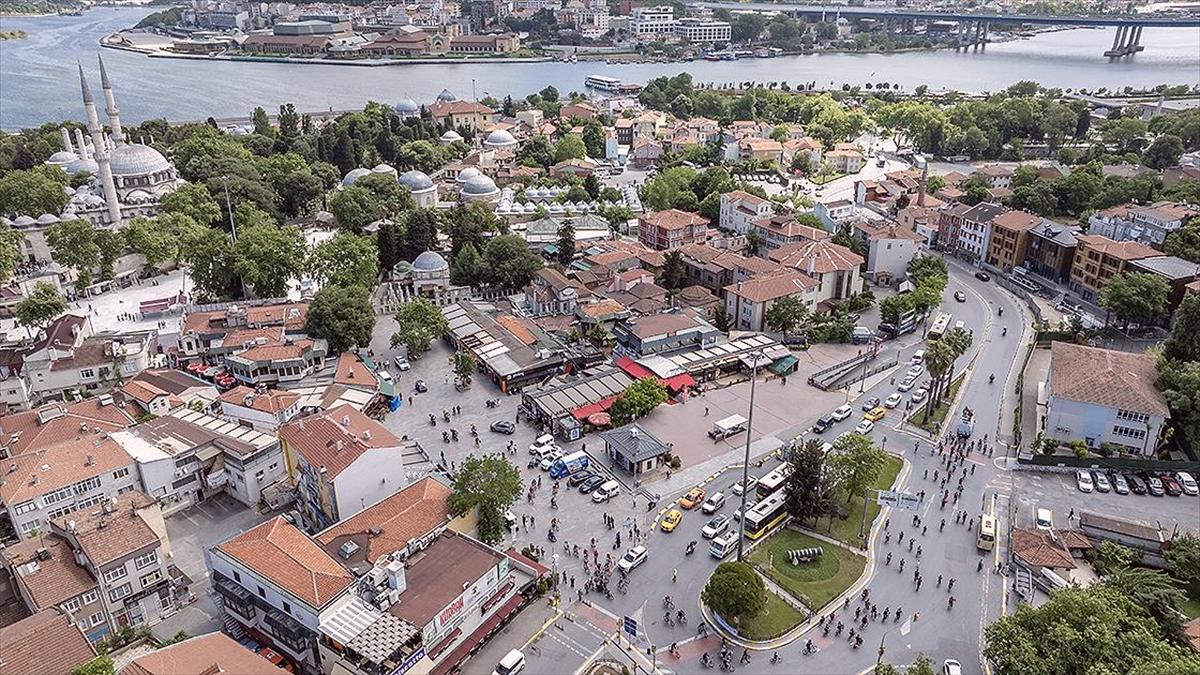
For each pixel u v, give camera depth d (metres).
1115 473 145.12
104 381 169.50
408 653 95.88
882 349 195.25
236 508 134.75
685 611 112.75
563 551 123.88
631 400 157.38
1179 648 94.19
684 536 127.62
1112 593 101.06
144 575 109.19
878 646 106.44
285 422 143.75
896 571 120.56
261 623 104.00
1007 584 118.00
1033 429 159.38
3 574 110.69
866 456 130.00
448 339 196.50
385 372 177.75
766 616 111.25
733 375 181.38
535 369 176.25
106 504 114.62
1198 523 132.25
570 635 108.31
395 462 128.25
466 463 123.94
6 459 124.88
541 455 146.62
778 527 130.75
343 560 107.44
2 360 168.38
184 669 84.44
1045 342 197.12
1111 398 148.88
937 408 166.00
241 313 186.88
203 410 155.62
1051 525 129.38
